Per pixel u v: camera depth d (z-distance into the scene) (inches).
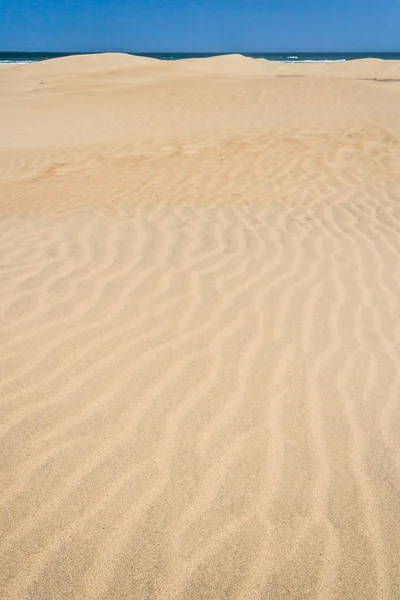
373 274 163.5
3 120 512.7
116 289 148.3
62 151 371.2
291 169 297.3
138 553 71.8
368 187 264.1
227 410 100.3
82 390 105.2
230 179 281.3
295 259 173.0
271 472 85.8
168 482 83.5
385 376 111.8
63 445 90.5
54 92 742.5
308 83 676.7
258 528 76.0
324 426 96.4
